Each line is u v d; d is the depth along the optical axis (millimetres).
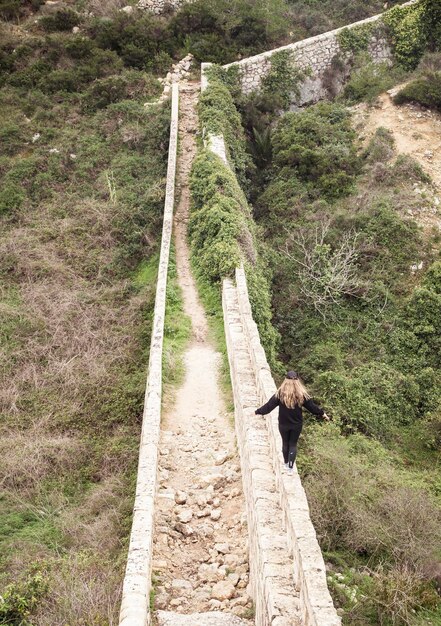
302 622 6121
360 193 24281
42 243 21406
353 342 20062
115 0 33750
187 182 22156
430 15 30734
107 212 22125
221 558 8688
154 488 9227
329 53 30312
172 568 8477
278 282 21594
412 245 22266
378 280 21469
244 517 9320
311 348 19797
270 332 16844
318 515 11398
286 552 7113
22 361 16875
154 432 10531
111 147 25641
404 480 13500
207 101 25703
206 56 29906
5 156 25531
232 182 20703
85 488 13055
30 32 32344
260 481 8375
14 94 28375
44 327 17875
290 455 7824
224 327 15234
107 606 8477
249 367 11867
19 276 20109
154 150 24922
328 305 20781
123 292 19344
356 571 10820
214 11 31594
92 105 27766
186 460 10859
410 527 11273
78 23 32656
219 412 12367
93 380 15977
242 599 7934
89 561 9820
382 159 25516
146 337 17203
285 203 24438
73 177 24312
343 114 28125
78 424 14789
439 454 16719
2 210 22969
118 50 30922
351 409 16828
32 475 13164
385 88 28953
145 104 27312
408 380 18375
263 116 28234
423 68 29609
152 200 21906
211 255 17484
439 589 10742
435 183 24594
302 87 29703
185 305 16641
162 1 33531
